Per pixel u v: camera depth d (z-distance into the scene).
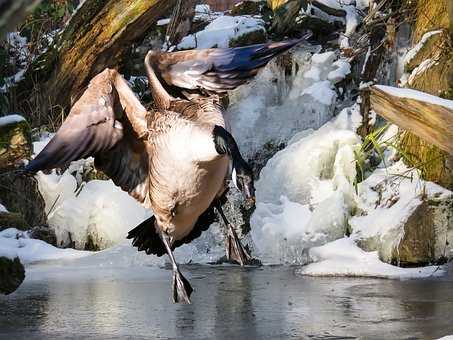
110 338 7.50
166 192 5.42
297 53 17.47
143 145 5.67
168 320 8.45
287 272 12.70
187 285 5.87
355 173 14.56
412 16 16.20
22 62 18.72
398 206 13.19
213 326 8.05
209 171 5.25
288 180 15.03
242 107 17.14
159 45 18.78
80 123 5.57
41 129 17.14
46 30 18.94
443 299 9.60
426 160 13.65
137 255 14.07
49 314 8.88
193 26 19.98
